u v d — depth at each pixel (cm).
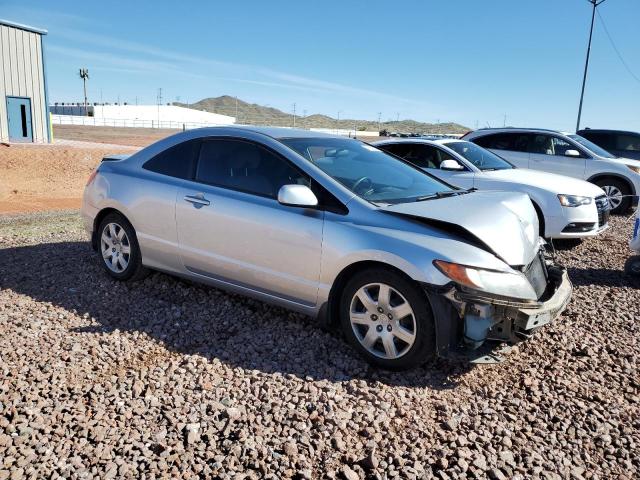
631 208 1174
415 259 349
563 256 746
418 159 878
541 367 387
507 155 1198
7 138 2808
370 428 300
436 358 394
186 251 469
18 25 2789
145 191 493
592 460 286
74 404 313
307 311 412
